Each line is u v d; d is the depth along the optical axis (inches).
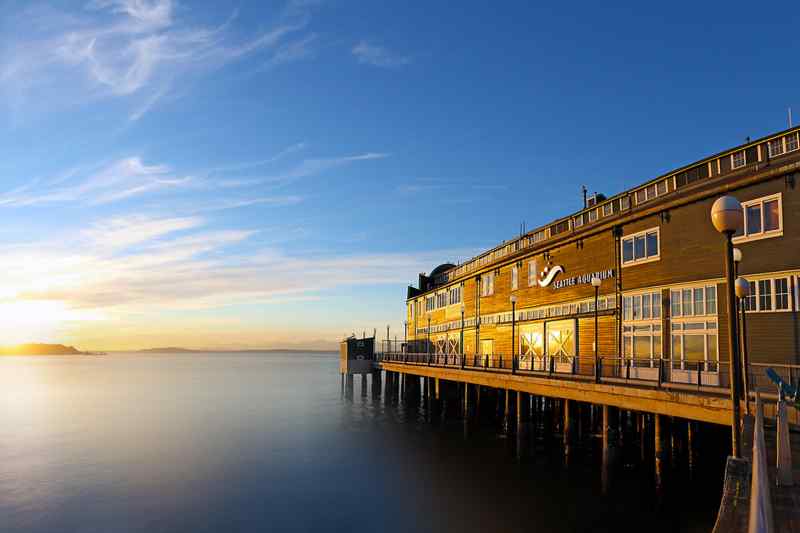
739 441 301.0
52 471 1005.2
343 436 1296.8
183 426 1478.8
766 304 732.0
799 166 695.1
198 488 885.2
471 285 1720.0
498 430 1236.5
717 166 881.5
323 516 745.0
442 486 853.2
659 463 738.8
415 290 2437.3
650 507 701.3
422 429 1346.0
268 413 1718.8
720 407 566.6
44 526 728.3
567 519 685.3
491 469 926.4
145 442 1262.3
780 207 725.9
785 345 704.4
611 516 682.2
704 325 817.5
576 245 1153.4
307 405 1930.4
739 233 776.3
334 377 3836.1
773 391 629.3
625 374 927.0
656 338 908.6
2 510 790.5
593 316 1076.5
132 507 798.5
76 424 1551.4
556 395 877.8
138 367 6235.2
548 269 1258.6
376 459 1054.4
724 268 791.1
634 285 968.3
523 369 1182.9
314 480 917.2
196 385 3014.3
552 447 1025.5
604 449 793.6
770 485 356.8
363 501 802.2
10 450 1195.9
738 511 288.8
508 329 1446.9
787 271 709.3
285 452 1132.5
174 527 717.9
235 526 717.3
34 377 4065.0
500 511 729.0
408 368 1756.9
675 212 887.7
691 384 697.0
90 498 842.8
